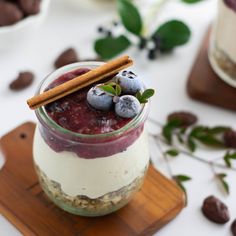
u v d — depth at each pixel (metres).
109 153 0.38
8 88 0.56
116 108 0.37
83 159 0.38
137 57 0.60
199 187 0.48
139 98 0.38
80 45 0.61
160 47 0.59
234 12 0.50
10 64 0.58
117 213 0.44
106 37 0.58
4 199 0.44
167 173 0.49
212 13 0.65
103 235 0.43
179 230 0.45
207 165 0.50
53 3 0.65
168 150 0.50
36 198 0.45
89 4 0.65
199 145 0.51
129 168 0.40
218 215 0.45
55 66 0.58
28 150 0.48
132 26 0.58
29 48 0.60
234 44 0.52
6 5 0.57
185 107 0.55
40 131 0.39
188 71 0.59
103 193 0.40
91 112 0.38
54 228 0.43
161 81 0.57
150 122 0.53
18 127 0.50
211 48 0.57
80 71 0.41
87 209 0.42
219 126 0.52
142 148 0.40
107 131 0.37
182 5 0.66
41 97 0.37
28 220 0.43
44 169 0.40
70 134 0.36
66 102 0.38
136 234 0.43
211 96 0.55
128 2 0.58
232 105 0.55
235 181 0.48
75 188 0.40
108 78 0.40
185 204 0.46
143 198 0.45
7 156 0.48
